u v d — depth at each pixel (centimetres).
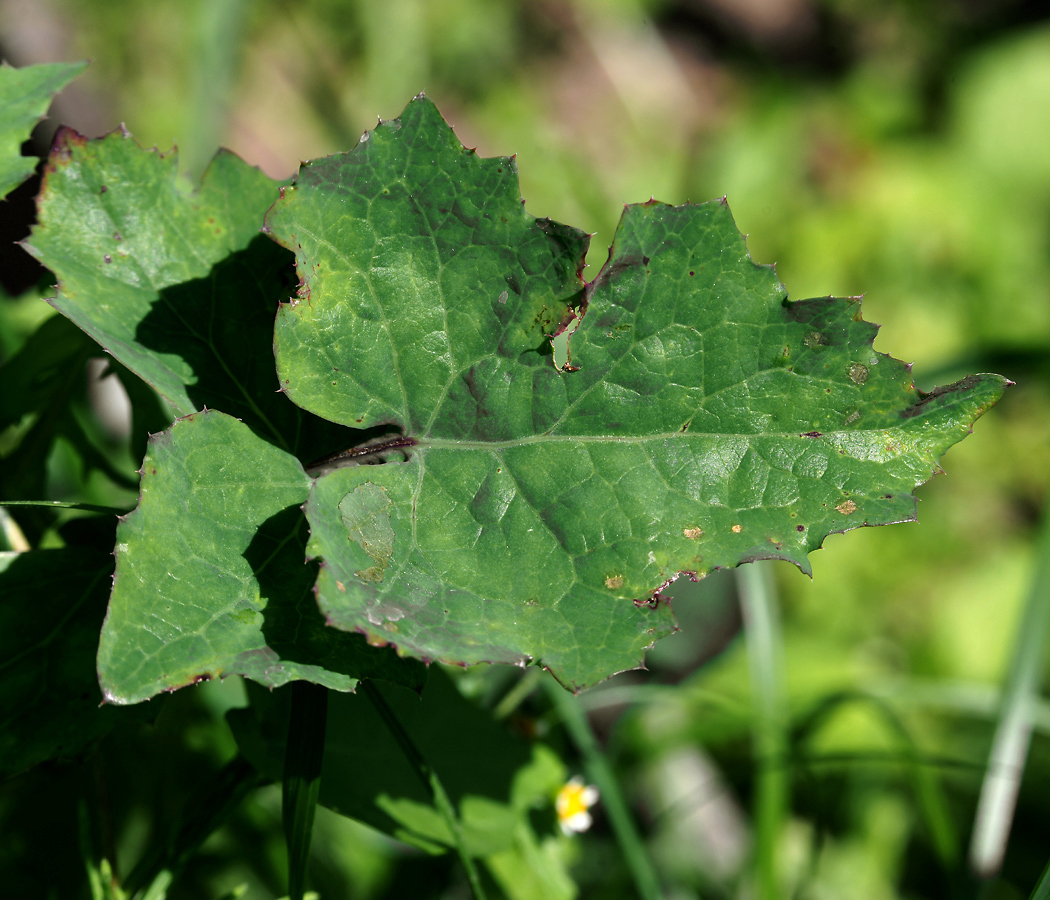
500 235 37
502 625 37
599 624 37
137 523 36
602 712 63
